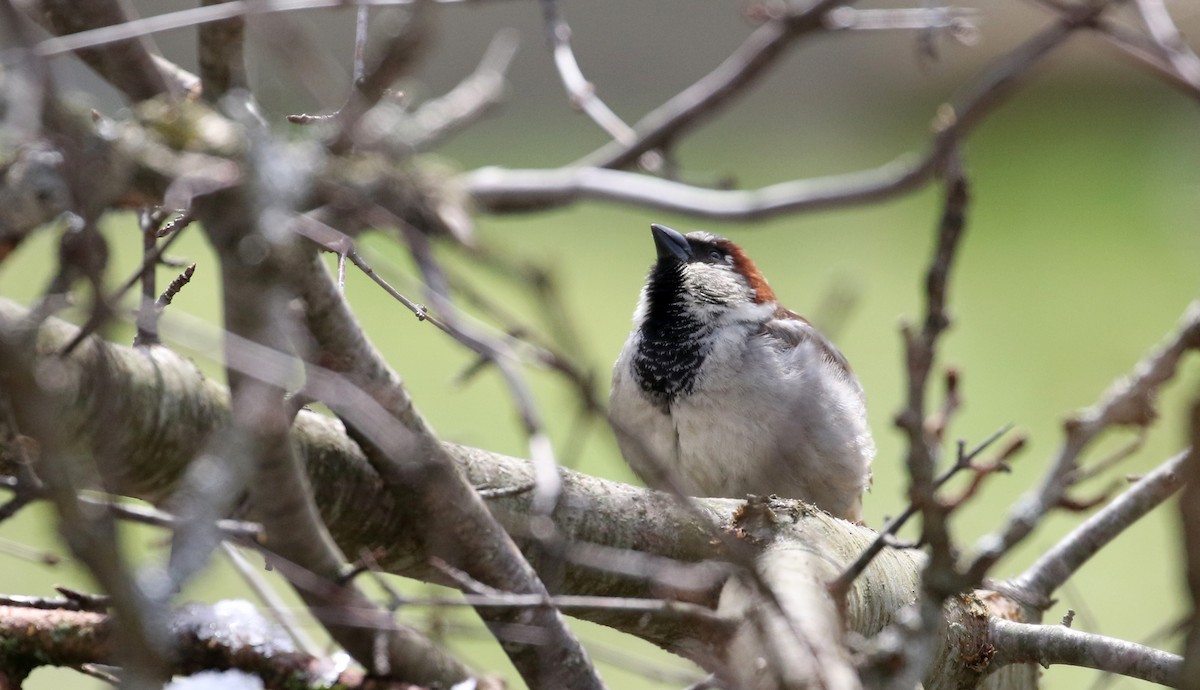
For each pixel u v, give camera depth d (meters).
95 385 3.66
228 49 3.29
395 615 3.97
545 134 21.50
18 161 2.87
